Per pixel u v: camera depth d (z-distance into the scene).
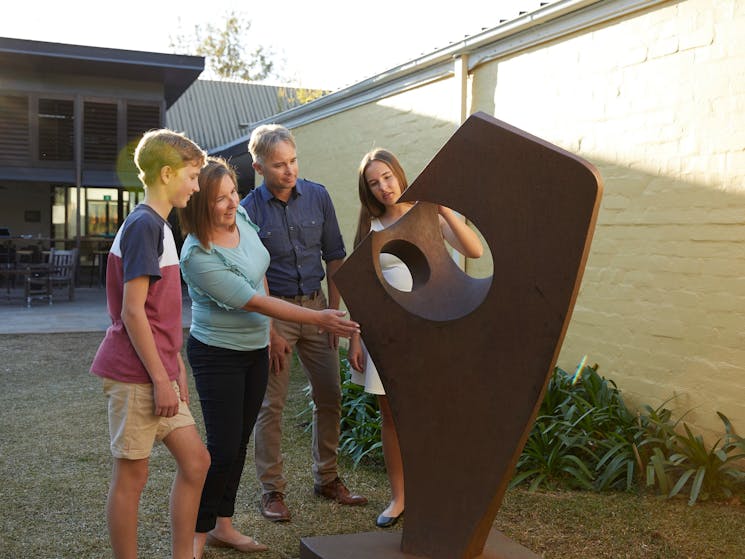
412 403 2.58
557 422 3.89
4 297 13.24
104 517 3.33
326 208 3.55
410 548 2.60
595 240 4.63
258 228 3.08
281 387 3.36
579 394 4.30
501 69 5.52
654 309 4.23
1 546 3.01
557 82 4.94
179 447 2.50
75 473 3.94
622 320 4.44
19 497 3.57
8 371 6.74
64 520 3.29
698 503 3.46
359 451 4.20
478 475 2.44
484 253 5.67
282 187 3.36
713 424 3.88
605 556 2.94
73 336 8.80
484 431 2.42
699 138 3.94
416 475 2.58
